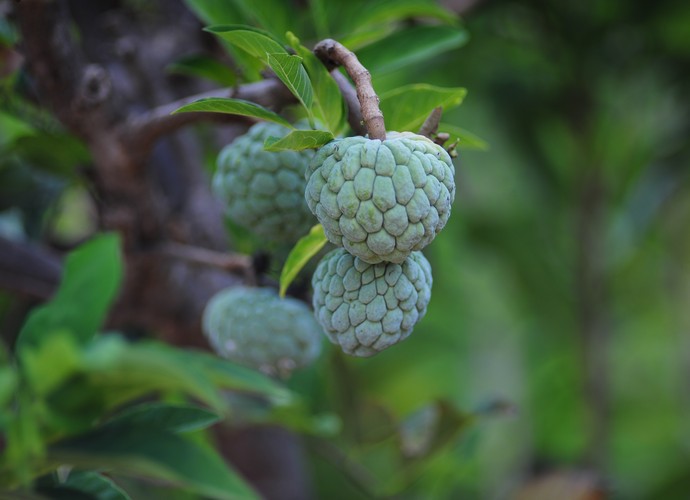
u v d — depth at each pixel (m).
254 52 1.25
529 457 2.45
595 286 2.28
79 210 2.22
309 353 1.40
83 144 1.42
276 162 1.32
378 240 1.17
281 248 1.40
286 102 1.29
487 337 2.82
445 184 1.18
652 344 3.12
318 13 1.42
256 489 1.74
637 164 2.33
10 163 1.62
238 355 1.39
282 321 1.38
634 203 2.33
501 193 2.47
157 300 1.54
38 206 1.64
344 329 1.22
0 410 1.17
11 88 1.46
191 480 1.17
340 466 1.75
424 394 2.91
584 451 2.24
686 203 2.53
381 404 1.68
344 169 1.17
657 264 2.70
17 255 1.52
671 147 2.27
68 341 1.14
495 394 2.65
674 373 2.88
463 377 2.86
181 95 1.65
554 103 2.29
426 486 1.83
